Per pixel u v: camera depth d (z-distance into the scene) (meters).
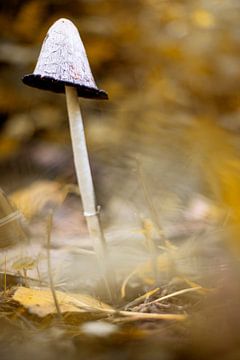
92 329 0.43
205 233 0.55
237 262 0.49
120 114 0.87
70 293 0.48
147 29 0.96
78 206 0.68
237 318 0.42
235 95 0.95
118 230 0.61
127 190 0.69
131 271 0.51
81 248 0.59
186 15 1.00
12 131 0.89
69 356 0.41
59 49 0.47
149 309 0.47
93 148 0.78
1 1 0.93
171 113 0.81
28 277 0.50
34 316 0.44
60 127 0.96
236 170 0.56
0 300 0.47
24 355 0.41
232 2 1.00
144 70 0.97
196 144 0.67
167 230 0.60
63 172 0.79
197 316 0.43
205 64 0.97
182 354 0.40
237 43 0.99
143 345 0.41
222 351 0.40
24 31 0.94
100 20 0.95
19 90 0.95
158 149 0.71
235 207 0.53
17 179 0.79
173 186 0.66
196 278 0.49
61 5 0.96
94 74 0.99
